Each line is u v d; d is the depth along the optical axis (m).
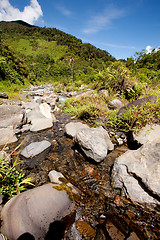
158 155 1.80
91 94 7.63
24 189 1.79
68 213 1.41
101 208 1.62
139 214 1.54
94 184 1.98
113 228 1.40
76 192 1.81
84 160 2.55
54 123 4.64
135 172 1.80
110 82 7.32
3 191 1.58
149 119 2.95
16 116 3.80
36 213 1.23
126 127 3.56
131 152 2.17
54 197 1.43
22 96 8.54
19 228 1.09
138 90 5.54
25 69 22.00
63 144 3.19
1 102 5.52
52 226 1.25
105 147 2.45
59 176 2.04
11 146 2.99
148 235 1.34
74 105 6.82
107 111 4.78
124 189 1.78
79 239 1.28
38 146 2.92
